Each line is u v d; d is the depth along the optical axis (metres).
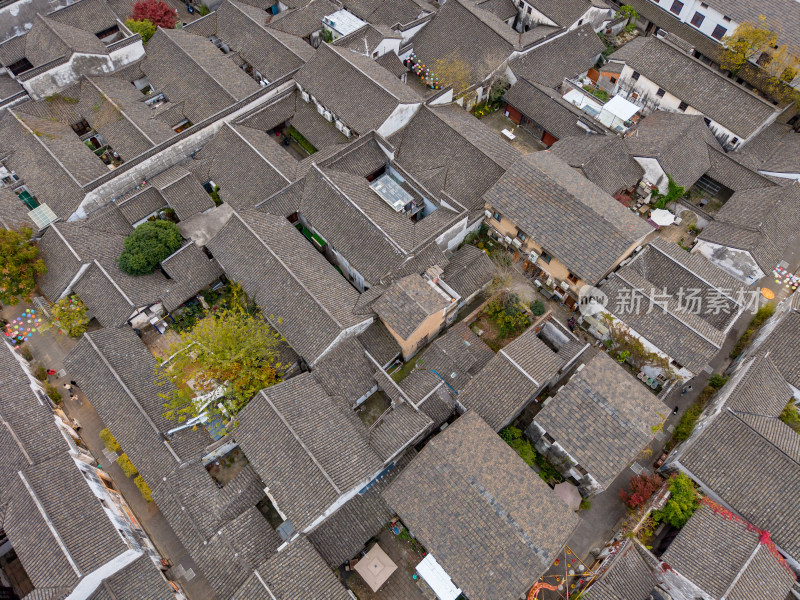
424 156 51.22
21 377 39.38
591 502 38.22
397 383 41.91
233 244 44.16
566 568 35.84
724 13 59.12
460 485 32.28
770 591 30.98
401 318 39.59
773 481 33.72
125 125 52.31
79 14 59.00
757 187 49.81
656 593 34.59
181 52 57.34
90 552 31.28
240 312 44.00
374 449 36.31
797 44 55.25
